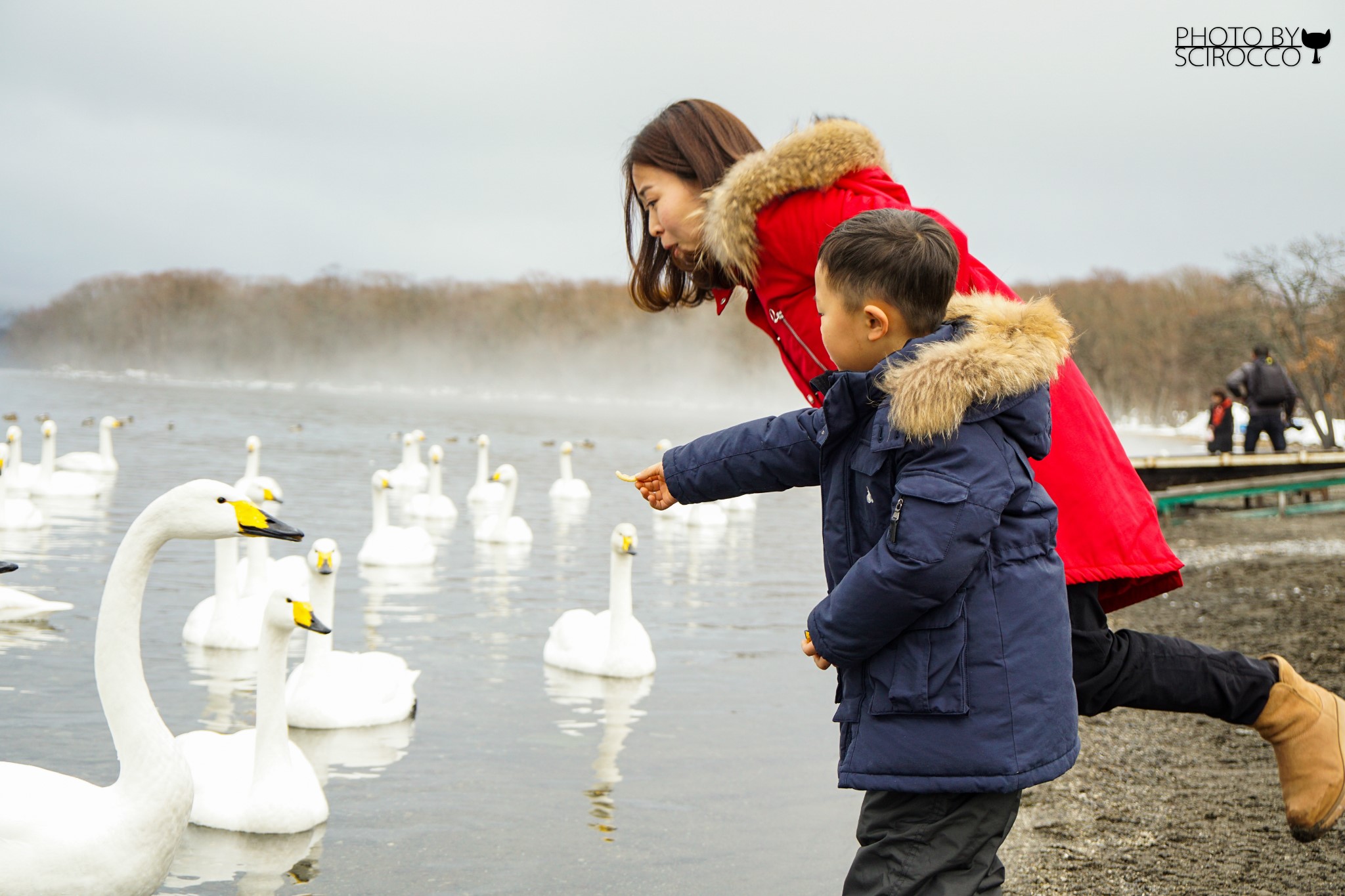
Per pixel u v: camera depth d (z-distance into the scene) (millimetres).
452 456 39719
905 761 3293
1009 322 3383
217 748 7035
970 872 3330
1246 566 15453
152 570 13969
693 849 6180
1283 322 51375
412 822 6590
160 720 4402
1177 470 23141
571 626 10734
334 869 5938
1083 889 5094
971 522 3205
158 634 10953
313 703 8453
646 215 4430
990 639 3279
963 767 3244
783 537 21484
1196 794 6469
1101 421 3887
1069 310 86312
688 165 4230
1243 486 22578
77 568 13852
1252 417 25766
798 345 4074
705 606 13930
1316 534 19859
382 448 40125
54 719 7953
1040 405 3398
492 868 5918
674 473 3906
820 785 7297
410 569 15852
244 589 12469
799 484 3822
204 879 5805
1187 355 68625
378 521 16969
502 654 10914
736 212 3906
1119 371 86062
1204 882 5141
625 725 8680
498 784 7266
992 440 3303
